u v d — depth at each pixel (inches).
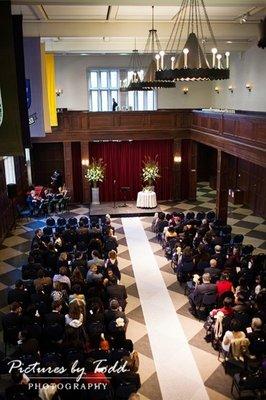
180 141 763.4
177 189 794.2
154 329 358.3
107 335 307.3
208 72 237.1
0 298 417.4
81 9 431.5
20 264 506.0
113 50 650.2
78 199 798.5
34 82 370.6
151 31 439.5
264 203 672.4
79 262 406.6
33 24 488.4
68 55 822.5
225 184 595.8
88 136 743.1
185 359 315.9
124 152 781.9
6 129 239.5
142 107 884.6
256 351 284.5
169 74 241.9
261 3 302.4
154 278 460.4
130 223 668.1
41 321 313.6
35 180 832.3
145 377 295.9
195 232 504.7
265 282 357.7
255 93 647.8
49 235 527.5
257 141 445.1
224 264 413.1
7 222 622.5
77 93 847.1
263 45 270.2
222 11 456.1
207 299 351.3
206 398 274.4
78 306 298.5
